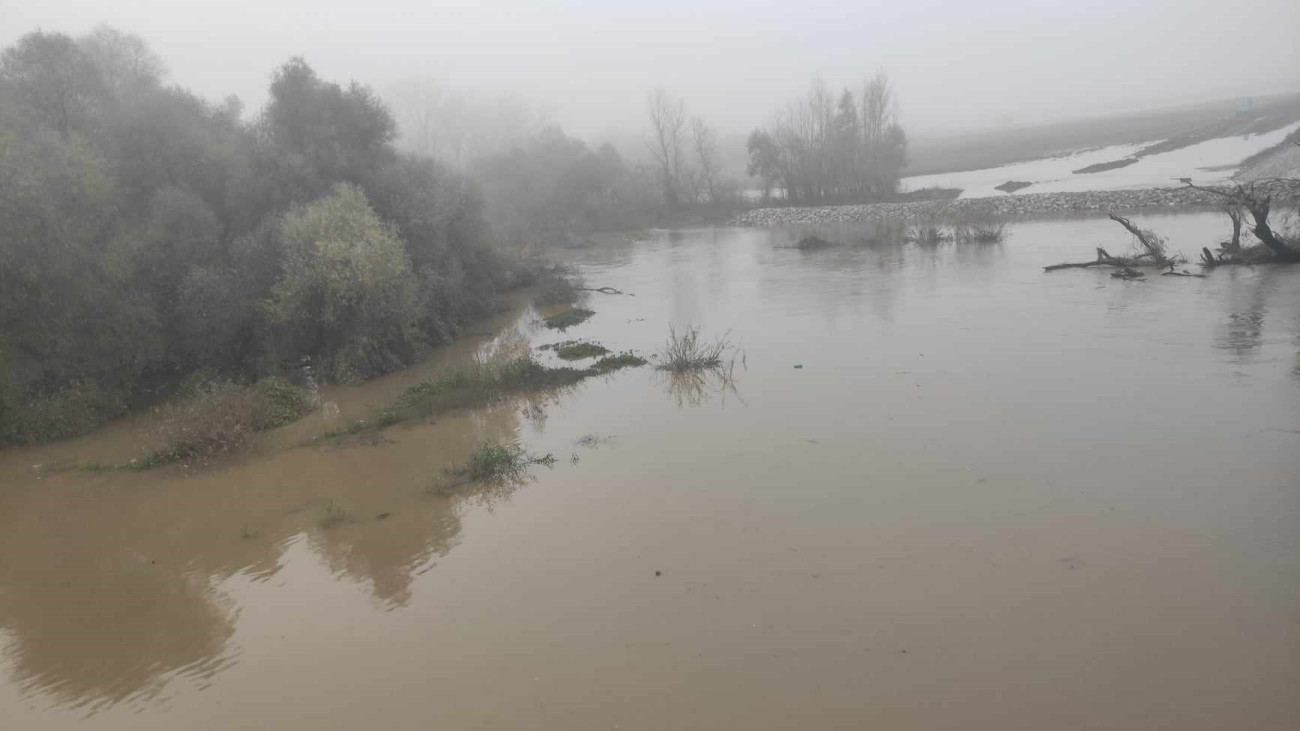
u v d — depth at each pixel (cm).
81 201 1591
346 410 1592
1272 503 875
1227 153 5291
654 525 955
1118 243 2711
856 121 5422
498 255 2933
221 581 909
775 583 804
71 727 670
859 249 3281
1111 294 1941
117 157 1845
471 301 2473
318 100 2262
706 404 1406
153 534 1051
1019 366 1447
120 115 1922
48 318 1520
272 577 909
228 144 2097
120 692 715
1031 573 783
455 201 2608
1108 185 4400
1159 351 1452
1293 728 560
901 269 2659
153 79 2466
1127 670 634
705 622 746
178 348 1773
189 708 682
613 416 1388
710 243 4156
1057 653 661
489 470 1153
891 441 1150
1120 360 1424
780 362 1634
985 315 1861
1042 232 3153
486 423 1421
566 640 736
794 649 695
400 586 863
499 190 5247
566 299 2662
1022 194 4328
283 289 1773
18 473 1327
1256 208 2059
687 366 1630
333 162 2195
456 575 876
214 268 1797
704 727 606
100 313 1600
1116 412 1181
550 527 975
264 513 1093
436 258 2323
